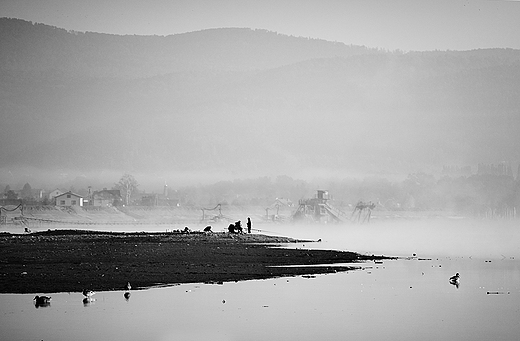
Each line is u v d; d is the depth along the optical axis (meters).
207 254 141.50
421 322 71.25
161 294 86.44
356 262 133.75
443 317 73.94
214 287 93.12
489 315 75.25
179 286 93.50
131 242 171.25
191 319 71.31
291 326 68.62
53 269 108.38
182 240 182.50
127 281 96.75
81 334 64.31
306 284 97.56
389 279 104.69
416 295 88.62
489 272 117.06
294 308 78.12
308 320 71.62
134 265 116.44
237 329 67.12
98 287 91.06
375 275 110.06
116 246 155.88
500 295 89.31
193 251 147.62
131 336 63.78
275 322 70.56
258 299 83.81
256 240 198.50
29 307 76.94
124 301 81.12
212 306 78.62
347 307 79.38
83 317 71.62
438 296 88.06
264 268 118.25
